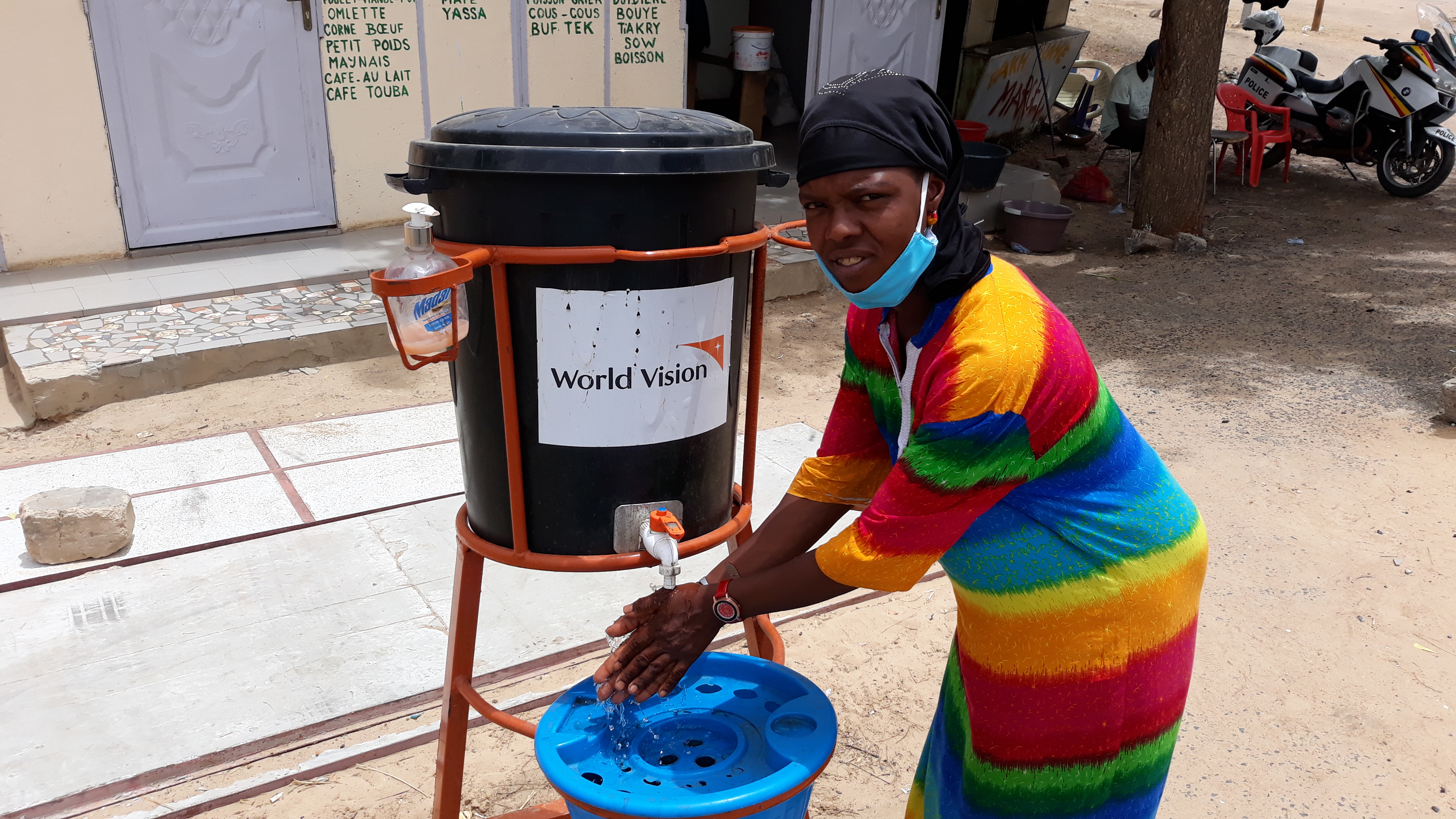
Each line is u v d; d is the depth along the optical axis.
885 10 8.84
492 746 2.68
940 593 3.46
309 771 2.54
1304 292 7.02
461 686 2.02
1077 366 1.37
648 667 1.56
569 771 1.56
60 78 5.52
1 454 4.26
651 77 7.59
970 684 1.63
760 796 1.50
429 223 1.60
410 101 6.69
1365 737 2.81
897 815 2.50
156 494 3.78
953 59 10.38
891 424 1.61
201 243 6.24
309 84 6.31
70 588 3.19
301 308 5.46
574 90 7.29
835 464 1.69
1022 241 7.95
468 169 1.60
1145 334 6.16
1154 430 4.80
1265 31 9.96
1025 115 11.34
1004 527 1.47
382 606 3.15
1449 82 9.10
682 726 1.77
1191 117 7.66
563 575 3.39
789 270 6.52
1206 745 2.77
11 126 5.46
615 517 1.82
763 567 1.67
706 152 1.65
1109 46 15.12
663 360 1.75
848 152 1.28
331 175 6.57
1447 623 3.34
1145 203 8.01
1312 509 4.06
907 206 1.29
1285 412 5.03
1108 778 1.58
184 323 5.19
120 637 2.97
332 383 5.01
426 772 2.57
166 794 2.45
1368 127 9.48
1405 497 4.17
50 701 2.70
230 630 3.02
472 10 6.71
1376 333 6.21
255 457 4.10
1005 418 1.33
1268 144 10.09
